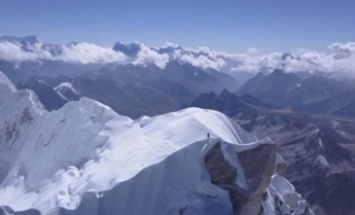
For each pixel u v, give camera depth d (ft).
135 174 180.86
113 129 255.91
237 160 172.24
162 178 174.50
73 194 204.95
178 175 172.86
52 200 209.56
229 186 167.84
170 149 189.37
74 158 262.26
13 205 258.16
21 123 376.48
